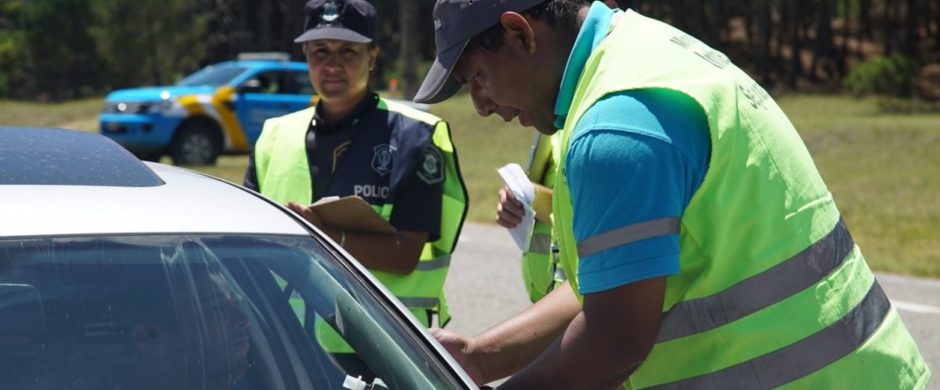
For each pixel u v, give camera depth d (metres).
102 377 2.84
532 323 3.67
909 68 60.69
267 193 5.27
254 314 3.08
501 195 5.23
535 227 5.30
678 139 2.93
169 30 60.25
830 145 30.70
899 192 23.53
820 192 3.21
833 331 3.12
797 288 3.09
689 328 3.13
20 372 2.81
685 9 86.88
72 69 74.56
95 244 3.04
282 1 80.94
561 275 5.00
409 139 5.15
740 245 3.07
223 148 25.88
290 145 5.27
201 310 3.03
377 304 3.31
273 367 3.01
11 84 77.88
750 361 3.10
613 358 2.96
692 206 3.01
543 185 5.50
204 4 79.50
